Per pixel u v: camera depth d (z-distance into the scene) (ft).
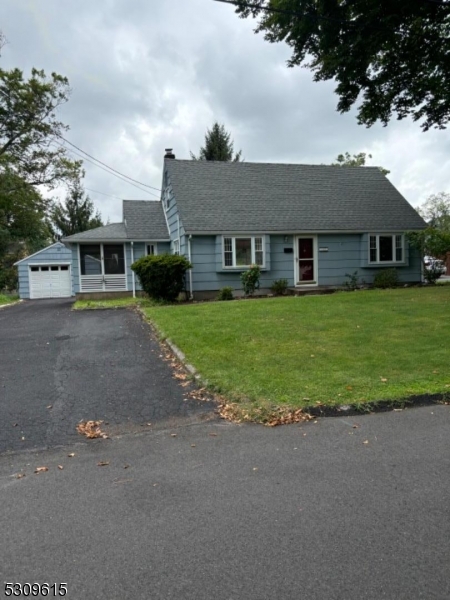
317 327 24.30
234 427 11.76
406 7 28.27
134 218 58.18
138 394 14.82
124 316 34.71
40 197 84.69
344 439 10.75
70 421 12.50
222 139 99.96
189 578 6.00
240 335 22.71
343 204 53.83
